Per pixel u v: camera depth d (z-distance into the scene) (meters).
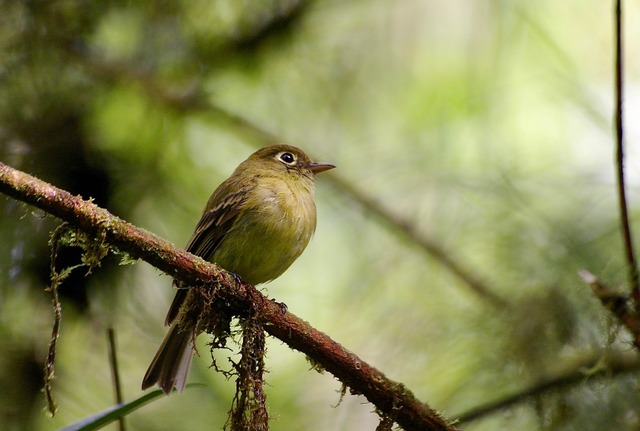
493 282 10.80
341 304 11.64
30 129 10.78
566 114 12.41
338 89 12.66
